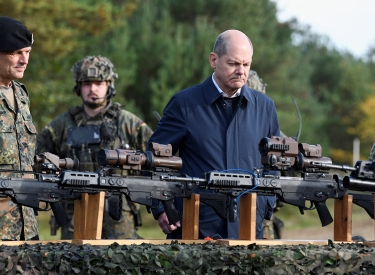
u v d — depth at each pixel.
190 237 7.93
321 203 8.41
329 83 81.94
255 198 7.88
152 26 47.84
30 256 6.22
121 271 6.38
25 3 30.45
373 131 71.00
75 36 36.22
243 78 8.73
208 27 47.44
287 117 49.78
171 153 7.87
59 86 33.91
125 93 45.16
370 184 8.23
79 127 11.98
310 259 6.88
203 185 7.89
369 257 7.04
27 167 8.69
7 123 8.54
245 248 6.97
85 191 7.38
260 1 54.12
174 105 9.01
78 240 7.03
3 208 8.30
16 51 8.39
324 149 59.84
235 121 8.91
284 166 8.09
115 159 7.53
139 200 7.67
